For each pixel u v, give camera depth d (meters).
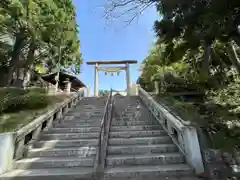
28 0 6.32
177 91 9.25
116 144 5.02
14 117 5.41
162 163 4.05
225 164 3.62
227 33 4.30
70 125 6.49
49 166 4.05
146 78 13.22
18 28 7.26
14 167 4.00
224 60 7.94
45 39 7.74
